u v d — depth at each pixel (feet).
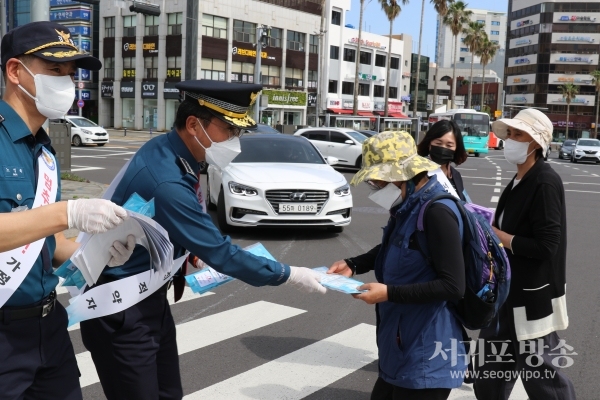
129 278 7.62
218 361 14.28
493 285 8.29
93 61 7.49
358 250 27.12
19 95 7.21
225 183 28.89
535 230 9.78
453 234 7.86
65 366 7.59
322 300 19.47
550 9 305.73
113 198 7.89
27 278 6.98
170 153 7.89
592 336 16.63
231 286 20.68
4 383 6.91
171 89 151.23
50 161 7.43
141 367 7.96
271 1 164.96
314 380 13.34
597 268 25.17
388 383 9.43
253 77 161.38
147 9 57.93
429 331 8.29
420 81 281.95
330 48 191.83
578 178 74.28
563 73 307.58
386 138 8.34
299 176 28.89
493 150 179.93
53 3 170.09
